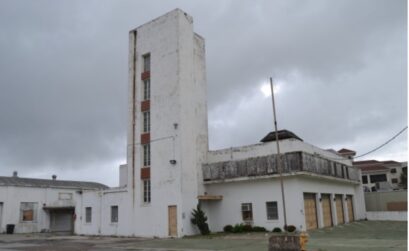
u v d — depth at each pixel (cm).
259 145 3083
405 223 3309
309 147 3197
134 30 3478
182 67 3123
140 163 3184
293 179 2728
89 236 3266
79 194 3662
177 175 2917
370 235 2302
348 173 3612
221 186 3108
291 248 1381
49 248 2217
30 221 4475
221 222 3052
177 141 2970
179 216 2841
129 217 3155
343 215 3522
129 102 3366
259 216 2853
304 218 2698
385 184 5612
